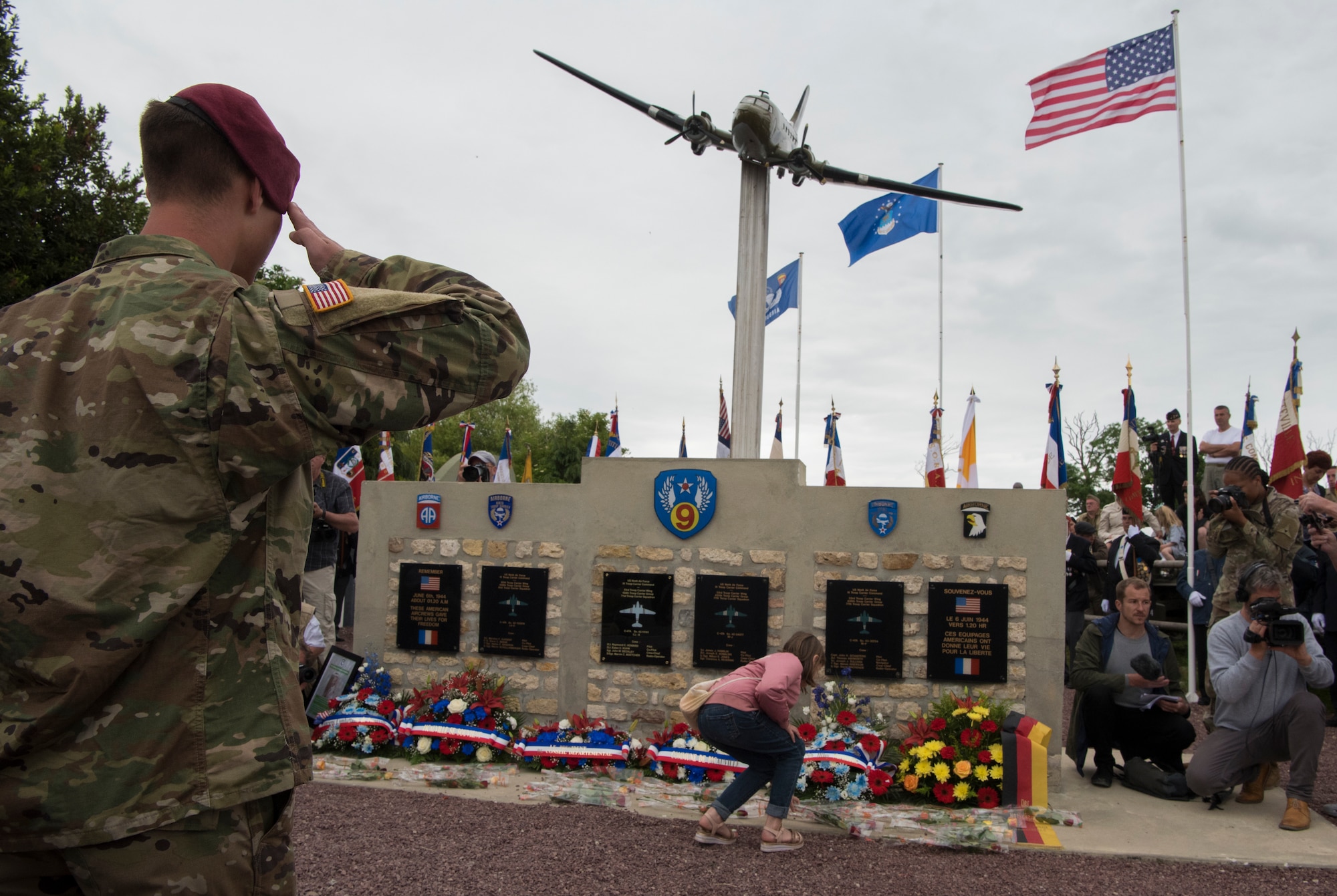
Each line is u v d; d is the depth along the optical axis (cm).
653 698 694
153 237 153
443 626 738
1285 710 554
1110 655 643
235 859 140
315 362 144
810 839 528
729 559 690
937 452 1478
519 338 174
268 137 164
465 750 675
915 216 1400
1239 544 657
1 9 1471
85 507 135
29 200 1446
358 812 557
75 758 133
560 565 723
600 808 579
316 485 846
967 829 528
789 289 1733
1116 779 655
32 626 132
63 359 141
